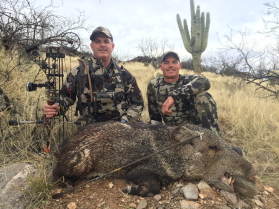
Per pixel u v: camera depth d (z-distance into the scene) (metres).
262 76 3.76
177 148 1.21
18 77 2.24
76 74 1.57
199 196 1.14
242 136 2.00
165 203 1.11
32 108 1.79
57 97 1.50
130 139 1.23
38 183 1.13
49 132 1.52
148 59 9.58
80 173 1.19
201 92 1.68
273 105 2.74
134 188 1.16
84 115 1.55
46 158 1.41
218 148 1.22
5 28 2.64
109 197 1.13
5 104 1.70
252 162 1.58
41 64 1.46
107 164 1.22
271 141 1.89
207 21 5.87
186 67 8.88
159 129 1.28
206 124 1.68
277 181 1.35
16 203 1.06
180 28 6.17
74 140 1.24
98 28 1.59
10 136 1.56
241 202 1.14
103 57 1.59
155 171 1.19
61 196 1.12
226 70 6.20
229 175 1.20
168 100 1.53
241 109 2.48
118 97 1.62
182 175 1.22
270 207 1.13
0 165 1.33
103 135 1.24
